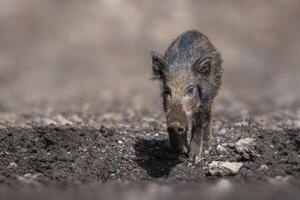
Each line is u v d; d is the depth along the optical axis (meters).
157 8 41.00
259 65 38.44
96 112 21.22
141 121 18.05
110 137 14.57
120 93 29.45
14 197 11.07
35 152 14.01
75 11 40.06
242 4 43.53
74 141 14.23
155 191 11.44
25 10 39.88
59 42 38.62
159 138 14.94
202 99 13.68
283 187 11.55
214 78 14.19
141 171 13.23
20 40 38.59
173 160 13.66
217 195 11.02
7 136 14.50
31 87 32.38
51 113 21.22
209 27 41.25
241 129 15.79
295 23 43.94
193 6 42.00
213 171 12.79
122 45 38.56
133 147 14.22
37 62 36.59
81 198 10.99
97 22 39.62
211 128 14.41
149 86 31.97
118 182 12.39
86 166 13.33
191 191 11.34
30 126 16.25
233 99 26.70
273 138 14.59
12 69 35.47
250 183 11.96
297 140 14.20
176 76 13.39
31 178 12.67
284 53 40.69
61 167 13.27
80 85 32.66
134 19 40.00
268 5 44.34
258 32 42.34
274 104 24.55
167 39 39.34
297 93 30.00
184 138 13.77
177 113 12.77
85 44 38.53
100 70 36.00
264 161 13.43
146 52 38.16
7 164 13.56
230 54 39.62
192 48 13.88
